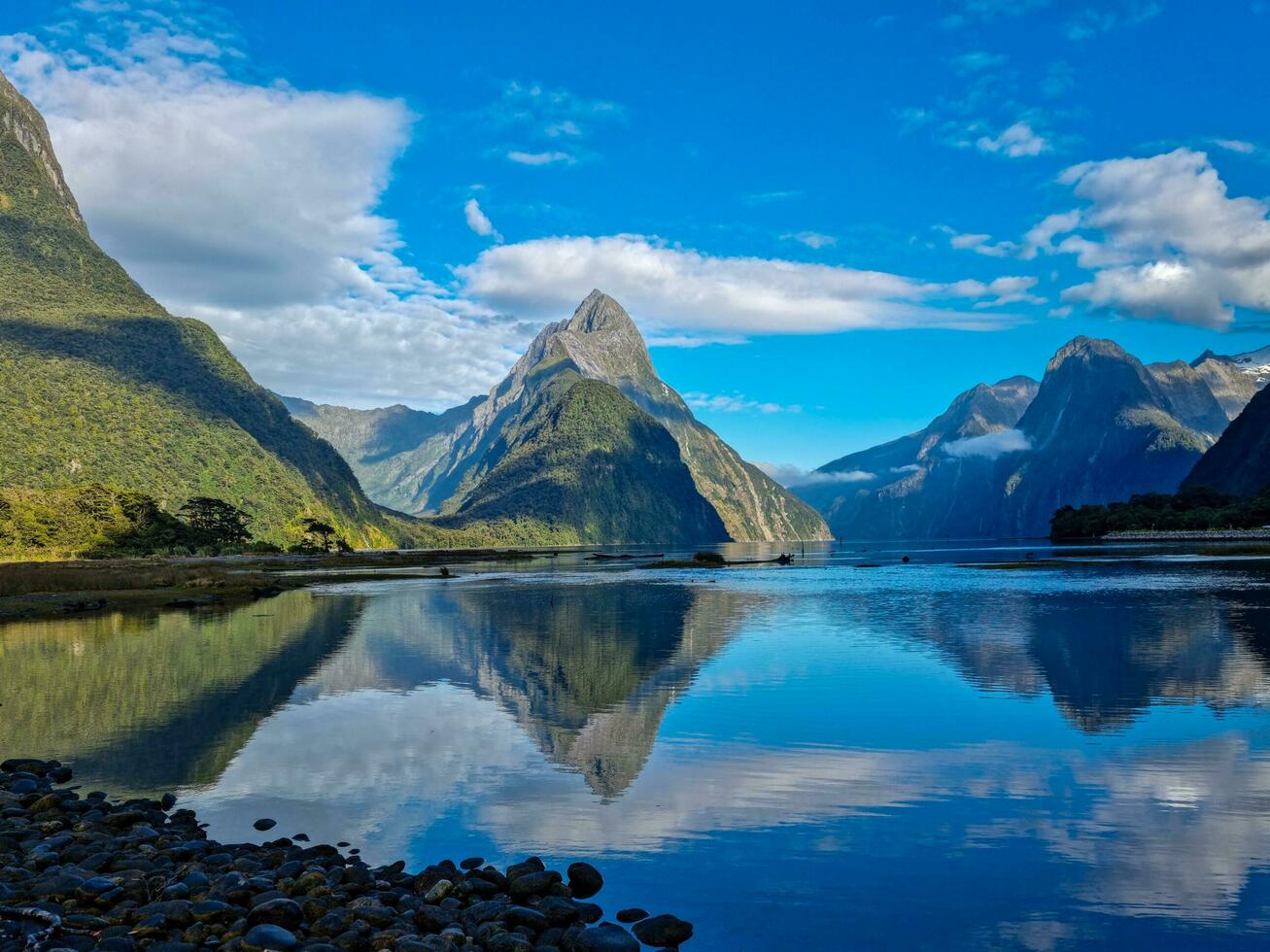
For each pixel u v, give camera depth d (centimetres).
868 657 3356
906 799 1639
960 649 3506
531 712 2428
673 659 3384
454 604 6081
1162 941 1095
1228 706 2375
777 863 1344
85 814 1552
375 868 1309
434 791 1714
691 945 1089
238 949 1010
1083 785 1712
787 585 8144
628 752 1988
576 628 4522
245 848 1376
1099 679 2791
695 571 11581
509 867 1318
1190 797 1636
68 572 7831
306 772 1847
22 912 1088
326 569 12325
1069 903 1198
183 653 3612
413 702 2577
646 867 1330
